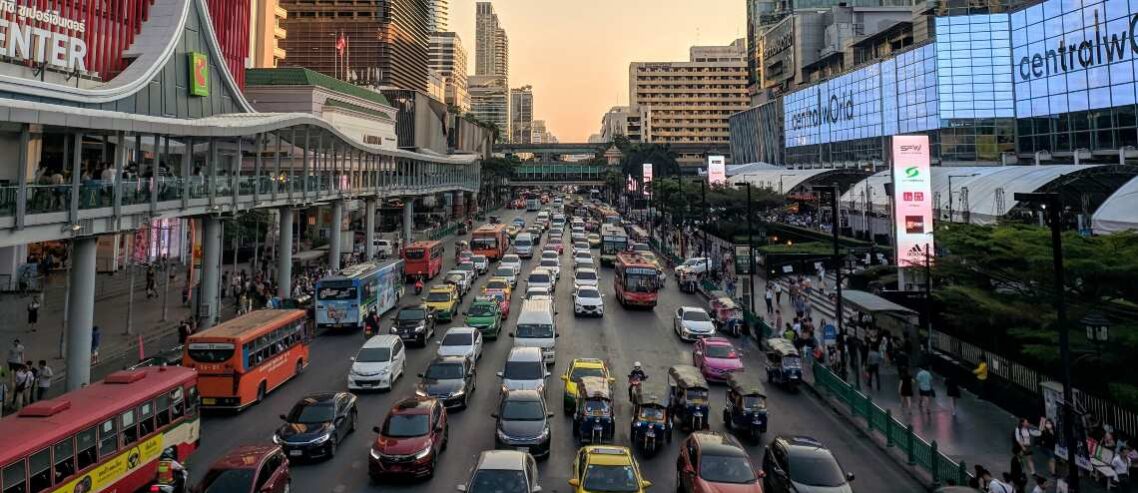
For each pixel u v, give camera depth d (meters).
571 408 21.98
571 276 54.34
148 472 15.67
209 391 21.33
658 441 18.92
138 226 25.20
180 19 42.66
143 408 15.62
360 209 86.88
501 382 25.47
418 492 15.84
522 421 18.12
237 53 58.12
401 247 69.56
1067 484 15.22
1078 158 63.78
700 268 50.38
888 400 23.88
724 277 50.44
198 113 45.09
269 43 90.06
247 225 54.00
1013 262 25.56
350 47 169.25
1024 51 72.12
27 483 12.20
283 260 41.00
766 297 38.84
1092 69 62.25
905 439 18.56
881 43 102.69
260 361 22.98
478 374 26.66
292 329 26.09
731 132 167.12
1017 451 17.05
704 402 20.83
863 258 50.81
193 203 29.03
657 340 33.28
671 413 21.02
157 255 52.97
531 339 28.09
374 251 61.75
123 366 26.92
